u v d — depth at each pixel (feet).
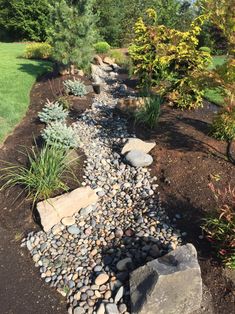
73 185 15.47
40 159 15.69
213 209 13.25
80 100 26.20
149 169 16.83
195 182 15.20
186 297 9.91
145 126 21.08
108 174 16.72
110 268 11.59
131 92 29.63
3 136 19.88
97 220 13.87
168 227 13.20
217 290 10.54
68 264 11.89
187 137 19.26
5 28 67.41
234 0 13.56
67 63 30.86
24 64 38.06
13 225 13.57
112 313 10.02
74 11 30.25
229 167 16.03
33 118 22.86
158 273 9.55
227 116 16.17
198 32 24.20
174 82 24.52
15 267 11.86
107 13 58.95
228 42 14.82
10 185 15.43
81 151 18.45
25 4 64.34
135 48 27.07
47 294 10.88
